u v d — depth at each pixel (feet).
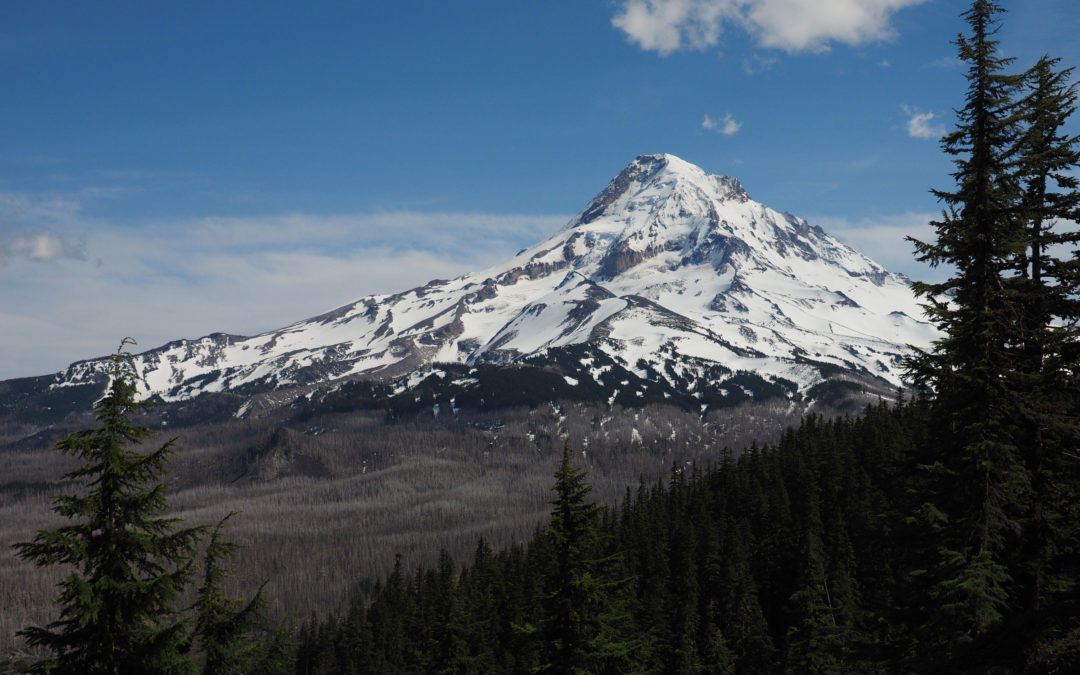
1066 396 101.35
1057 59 104.27
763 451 518.37
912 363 108.06
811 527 334.03
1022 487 98.84
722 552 366.22
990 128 103.65
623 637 136.98
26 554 85.10
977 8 103.81
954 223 104.73
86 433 89.76
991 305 103.96
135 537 87.66
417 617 417.28
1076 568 97.86
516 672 199.41
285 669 96.84
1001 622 96.22
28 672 85.81
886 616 112.68
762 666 289.53
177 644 88.43
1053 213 102.58
